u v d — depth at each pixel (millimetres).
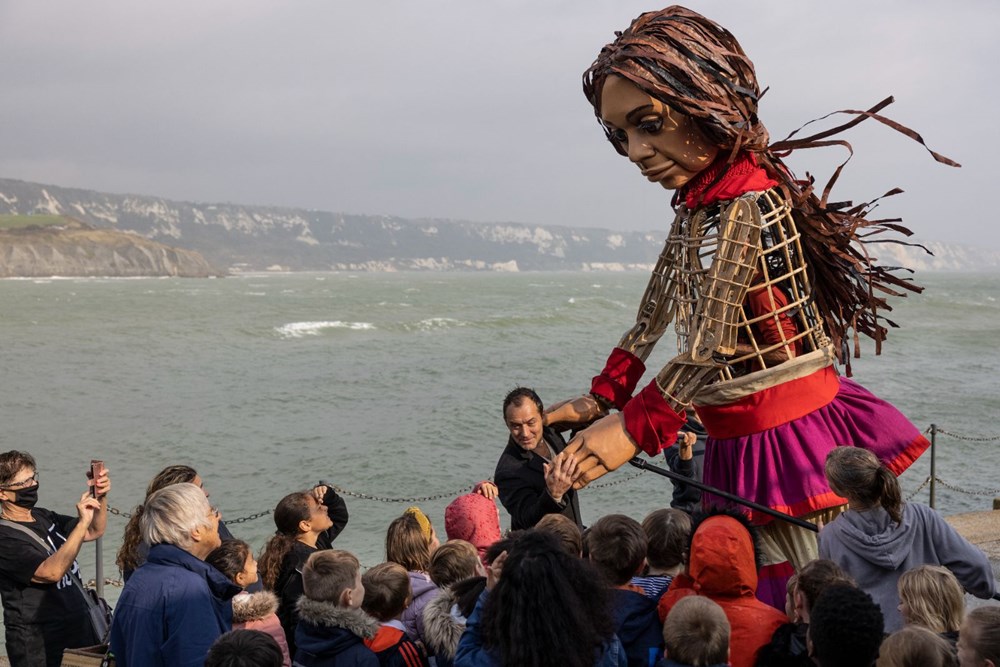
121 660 3990
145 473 18969
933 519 3703
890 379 29469
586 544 3973
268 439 22141
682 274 3488
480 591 3717
